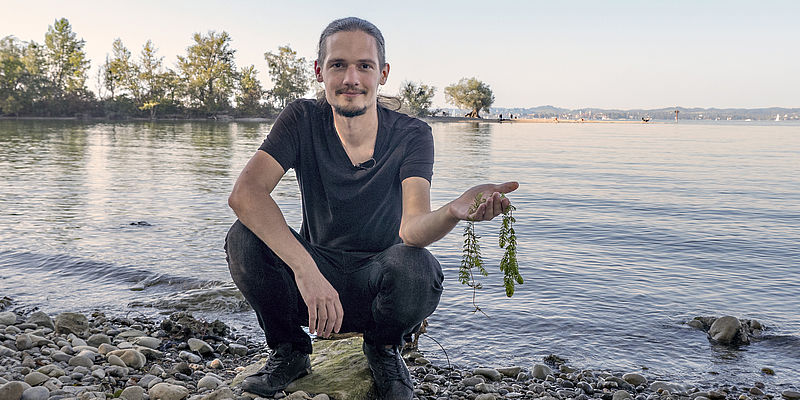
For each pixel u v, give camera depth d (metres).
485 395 2.84
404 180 2.25
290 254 2.04
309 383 2.55
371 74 2.18
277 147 2.21
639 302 4.80
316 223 2.41
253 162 2.20
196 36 113.19
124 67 103.00
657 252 7.01
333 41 2.16
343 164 2.30
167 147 29.56
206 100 109.19
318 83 2.40
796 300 4.95
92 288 4.89
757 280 5.62
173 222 8.21
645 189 14.53
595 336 4.00
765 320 4.38
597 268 6.05
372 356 2.46
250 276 2.26
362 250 2.41
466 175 18.00
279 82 121.06
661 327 4.20
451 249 6.86
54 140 33.25
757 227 9.02
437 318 4.30
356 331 2.53
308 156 2.32
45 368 2.64
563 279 5.54
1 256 5.88
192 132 52.22
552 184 15.62
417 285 2.17
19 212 8.81
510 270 1.92
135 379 2.72
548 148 34.56
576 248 7.18
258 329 3.96
